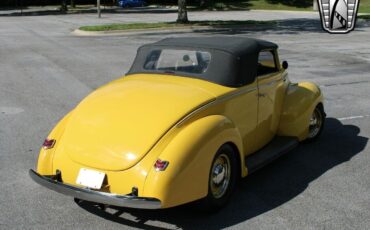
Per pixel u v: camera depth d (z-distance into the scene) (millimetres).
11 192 4930
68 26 28422
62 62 14031
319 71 12797
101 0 63562
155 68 5125
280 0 54250
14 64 13555
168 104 4273
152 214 4453
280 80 5781
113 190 3973
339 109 8680
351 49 17406
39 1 63562
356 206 4656
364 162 5918
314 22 30984
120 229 4180
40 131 7176
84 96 9617
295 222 4316
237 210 4555
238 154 4637
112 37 22047
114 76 11867
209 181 4191
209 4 52219
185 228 4203
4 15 42188
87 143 4164
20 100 9195
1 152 6176
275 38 21328
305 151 6316
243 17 37375
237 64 4805
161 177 3797
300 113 5965
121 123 4176
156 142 3971
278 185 5176
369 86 10797
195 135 4039
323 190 5047
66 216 4414
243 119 4965
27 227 4195
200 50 4906
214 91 4570
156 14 41656
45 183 4176
